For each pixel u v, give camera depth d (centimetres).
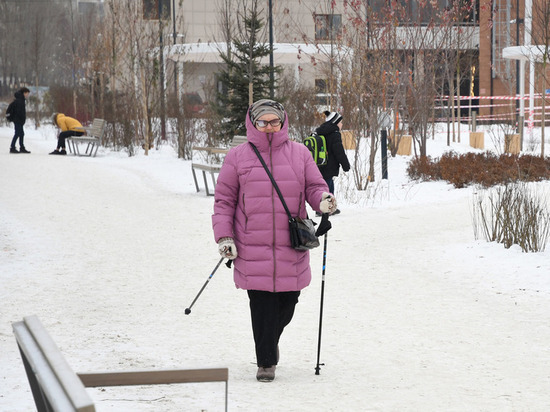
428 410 503
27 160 2584
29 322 330
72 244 1188
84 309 803
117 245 1180
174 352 649
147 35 3144
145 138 2867
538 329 724
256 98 2427
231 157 600
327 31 2664
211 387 558
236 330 725
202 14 5266
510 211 1119
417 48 2541
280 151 598
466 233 1226
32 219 1429
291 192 591
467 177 1816
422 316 777
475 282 923
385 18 2331
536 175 1839
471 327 734
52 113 5269
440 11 2709
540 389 551
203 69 4794
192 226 1351
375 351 658
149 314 785
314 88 2942
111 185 1956
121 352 644
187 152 2692
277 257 584
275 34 3525
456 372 595
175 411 494
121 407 501
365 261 1053
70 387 244
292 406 510
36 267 1020
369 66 2158
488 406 512
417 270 995
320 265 1033
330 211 589
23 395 524
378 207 1561
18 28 7581
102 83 3694
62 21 7675
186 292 884
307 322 758
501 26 4719
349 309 808
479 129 4103
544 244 1059
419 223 1348
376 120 2006
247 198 590
